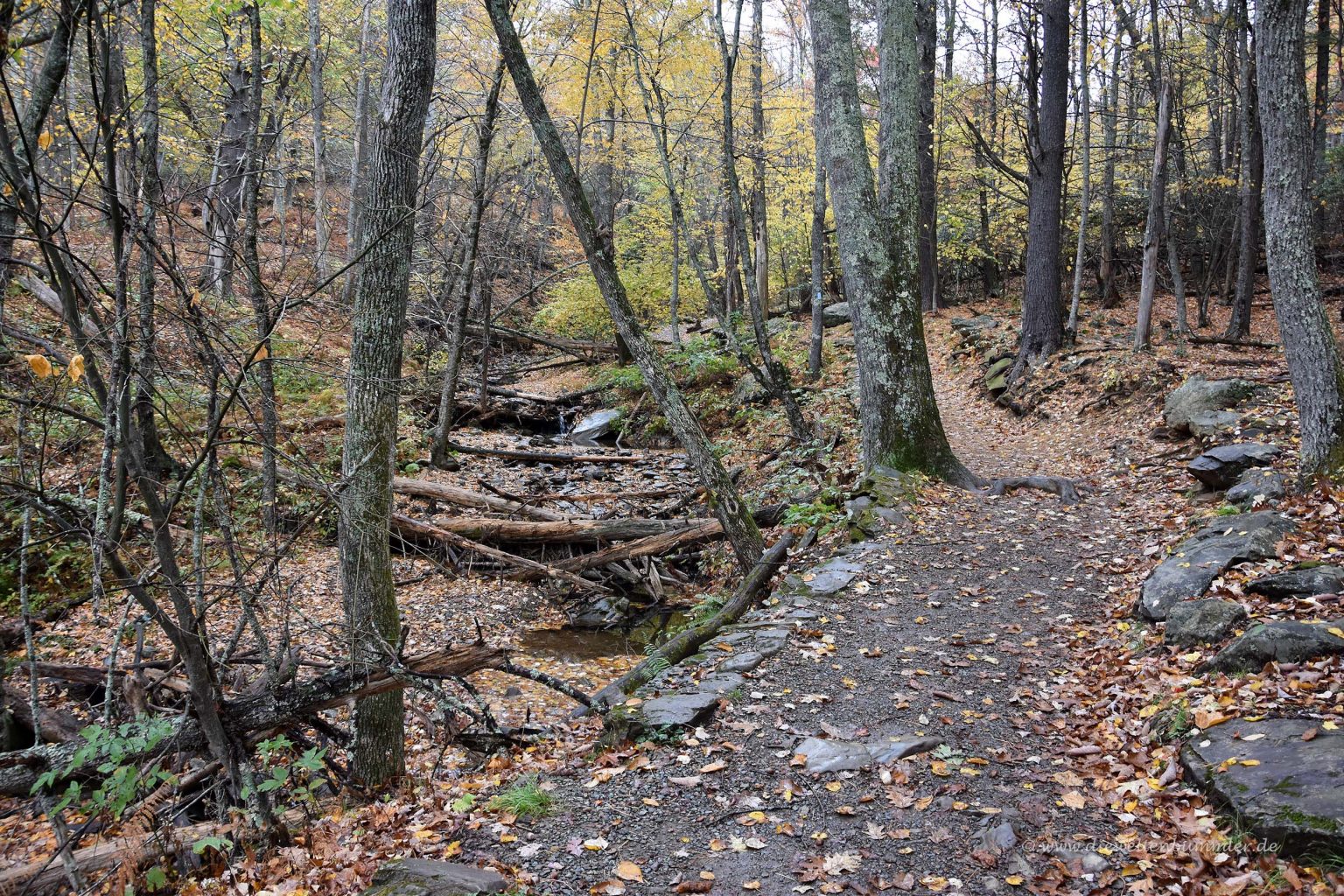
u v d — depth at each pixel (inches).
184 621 168.7
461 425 761.0
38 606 340.2
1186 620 211.6
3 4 129.7
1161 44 644.7
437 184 743.7
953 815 151.4
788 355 805.2
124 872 157.8
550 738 221.6
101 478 147.4
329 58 728.3
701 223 1112.2
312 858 163.5
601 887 135.3
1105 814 148.0
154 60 209.0
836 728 190.2
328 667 259.1
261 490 423.5
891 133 417.1
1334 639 173.3
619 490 577.6
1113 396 546.9
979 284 1279.5
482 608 408.8
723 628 269.0
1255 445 345.4
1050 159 657.6
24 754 177.0
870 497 382.3
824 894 131.1
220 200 353.4
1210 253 779.4
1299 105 264.1
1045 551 323.3
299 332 547.2
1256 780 136.8
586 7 660.7
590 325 988.6
